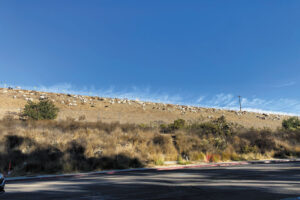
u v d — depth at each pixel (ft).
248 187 24.43
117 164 46.32
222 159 58.75
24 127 61.72
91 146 50.88
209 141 65.57
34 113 91.91
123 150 52.54
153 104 217.56
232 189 23.43
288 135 88.43
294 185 25.57
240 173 36.01
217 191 22.50
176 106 223.30
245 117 218.18
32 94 173.68
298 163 54.29
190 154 57.88
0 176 20.71
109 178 33.12
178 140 64.85
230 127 78.38
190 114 193.36
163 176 33.91
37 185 27.84
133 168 45.70
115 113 156.25
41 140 51.08
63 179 33.60
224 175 33.94
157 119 154.10
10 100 144.46
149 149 56.49
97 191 23.06
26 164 40.78
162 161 50.93
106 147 52.29
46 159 43.65
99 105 175.32
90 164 45.01
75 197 20.53
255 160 59.82
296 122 130.82
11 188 25.84
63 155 45.57
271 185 25.57
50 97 173.17
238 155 63.16
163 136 65.36
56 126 67.26
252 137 76.38
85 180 31.53
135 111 175.11
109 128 70.74
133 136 63.10
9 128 59.00
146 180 30.01
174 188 24.16
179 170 42.11
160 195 20.97
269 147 71.97
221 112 225.56
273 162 57.36
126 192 22.39
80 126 69.82
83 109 155.84
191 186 25.20
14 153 43.88
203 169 42.80
